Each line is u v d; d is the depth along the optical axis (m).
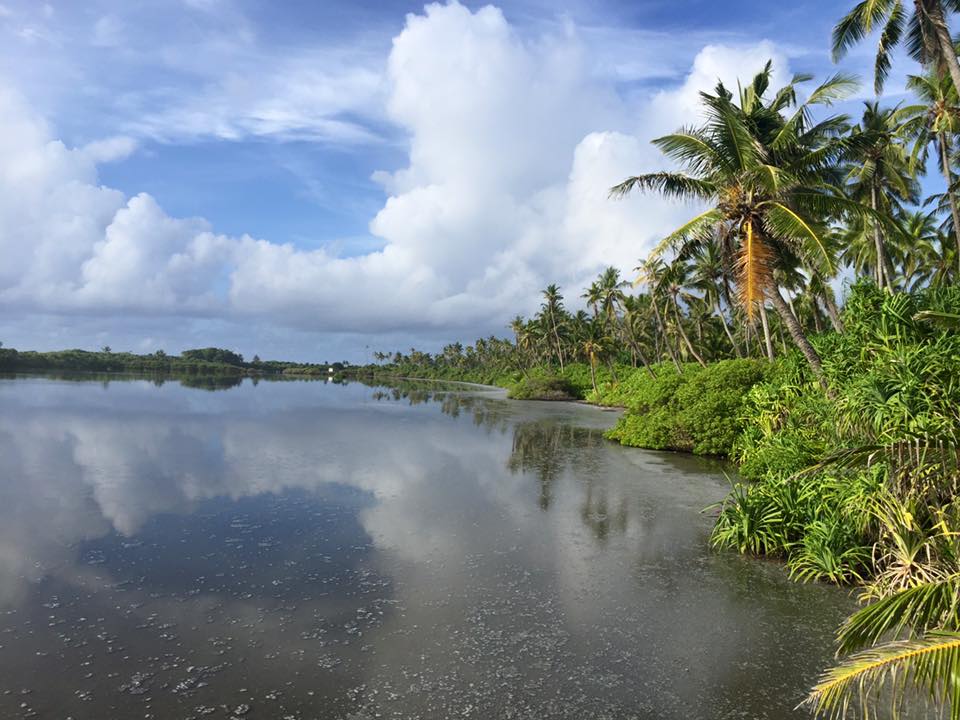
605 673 6.04
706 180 16.59
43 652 6.27
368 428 29.59
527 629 7.05
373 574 8.85
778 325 44.94
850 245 30.16
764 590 8.36
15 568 8.77
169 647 6.46
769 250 15.55
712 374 22.05
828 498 9.79
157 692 5.54
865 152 23.42
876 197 24.61
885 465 8.09
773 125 17.03
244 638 6.71
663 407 23.22
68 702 5.34
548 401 62.31
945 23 14.55
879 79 17.66
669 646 6.66
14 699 5.37
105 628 6.89
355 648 6.50
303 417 34.56
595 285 64.69
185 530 10.97
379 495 14.22
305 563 9.29
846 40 17.08
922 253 31.12
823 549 8.68
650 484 15.95
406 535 10.92
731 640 6.82
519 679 5.90
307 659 6.23
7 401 37.50
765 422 17.50
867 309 12.51
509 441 25.58
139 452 19.73
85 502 12.81
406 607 7.66
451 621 7.26
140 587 8.18
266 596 7.95
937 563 7.04
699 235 16.38
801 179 16.41
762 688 5.79
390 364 186.88
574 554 9.94
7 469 16.11
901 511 7.51
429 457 20.45
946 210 29.09
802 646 6.68
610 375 68.31
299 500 13.52
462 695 5.59
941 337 9.22
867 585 8.22
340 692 5.61
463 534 11.04
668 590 8.34
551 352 89.12
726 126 15.24
